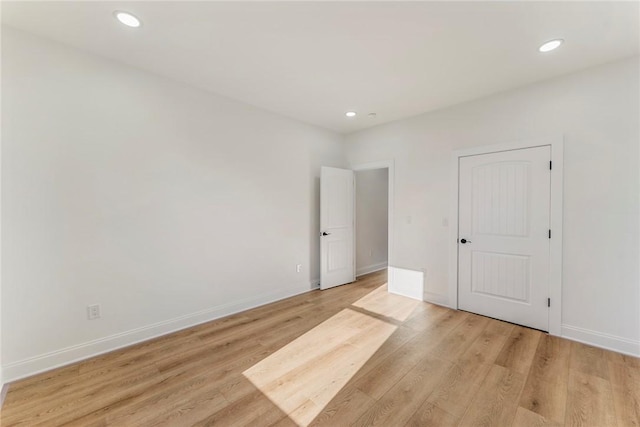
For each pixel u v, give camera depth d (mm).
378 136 4121
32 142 2033
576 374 2023
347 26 1924
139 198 2537
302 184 4000
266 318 3094
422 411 1682
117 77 2400
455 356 2285
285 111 3566
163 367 2150
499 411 1673
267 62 2416
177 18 1850
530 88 2756
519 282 2867
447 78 2660
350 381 1974
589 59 2305
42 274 2082
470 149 3172
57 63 2123
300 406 1730
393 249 3949
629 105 2281
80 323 2246
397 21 1865
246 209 3354
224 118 3121
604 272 2406
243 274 3336
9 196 1958
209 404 1752
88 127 2266
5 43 1935
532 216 2770
